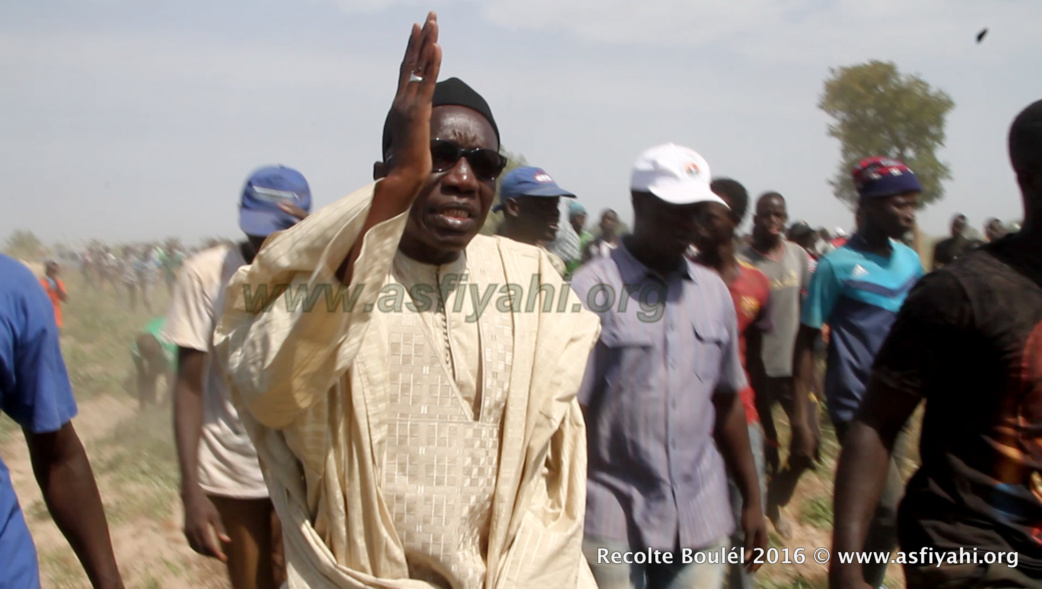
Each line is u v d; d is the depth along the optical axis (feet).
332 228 6.88
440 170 8.01
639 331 11.79
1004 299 8.46
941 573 8.76
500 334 8.30
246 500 13.20
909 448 25.05
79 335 71.87
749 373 18.54
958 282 8.59
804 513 22.44
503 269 8.66
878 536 15.58
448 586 8.11
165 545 21.56
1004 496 8.61
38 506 24.48
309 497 7.87
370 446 7.71
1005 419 8.55
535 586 8.11
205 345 12.85
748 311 17.69
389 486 7.84
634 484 11.80
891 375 9.05
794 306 20.40
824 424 29.27
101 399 42.98
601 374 11.88
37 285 8.32
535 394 8.30
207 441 13.14
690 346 12.05
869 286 16.74
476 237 8.86
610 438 11.85
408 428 7.90
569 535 8.38
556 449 8.82
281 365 7.06
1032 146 8.52
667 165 11.91
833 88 78.74
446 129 8.05
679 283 12.29
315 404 7.54
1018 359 8.39
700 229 17.02
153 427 33.42
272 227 12.65
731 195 17.63
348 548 7.75
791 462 19.04
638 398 11.75
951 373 8.86
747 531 13.34
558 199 17.34
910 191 16.53
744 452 13.20
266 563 13.61
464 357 8.15
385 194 6.89
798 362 18.10
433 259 8.28
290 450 7.92
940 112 76.23
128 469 28.07
